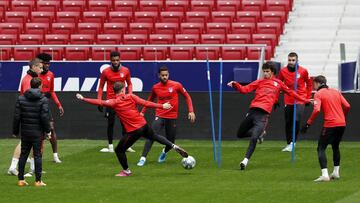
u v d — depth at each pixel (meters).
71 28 69.25
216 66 57.00
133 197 35.56
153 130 42.75
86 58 61.25
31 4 73.00
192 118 47.03
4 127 57.19
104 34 68.12
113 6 72.25
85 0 72.75
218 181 39.84
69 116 56.94
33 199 35.25
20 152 39.28
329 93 39.75
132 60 60.28
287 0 71.19
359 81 57.03
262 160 47.16
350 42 67.69
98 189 37.62
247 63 57.09
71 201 34.78
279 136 55.72
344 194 35.91
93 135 56.94
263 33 67.88
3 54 60.72
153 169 44.09
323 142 39.81
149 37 67.00
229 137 56.19
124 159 41.69
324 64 65.50
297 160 47.00
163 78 46.47
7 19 71.31
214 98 56.16
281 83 44.09
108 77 49.53
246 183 39.16
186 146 53.09
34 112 38.25
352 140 55.03
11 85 58.16
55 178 41.12
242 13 69.88
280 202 34.19
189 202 34.34
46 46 60.59
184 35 66.81
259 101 43.91
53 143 46.50
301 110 50.34
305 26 69.44
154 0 72.06
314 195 35.72
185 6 71.50
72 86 57.62
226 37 66.50
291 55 49.94
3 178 41.06
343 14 70.31
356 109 54.91
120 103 41.34
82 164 46.03
